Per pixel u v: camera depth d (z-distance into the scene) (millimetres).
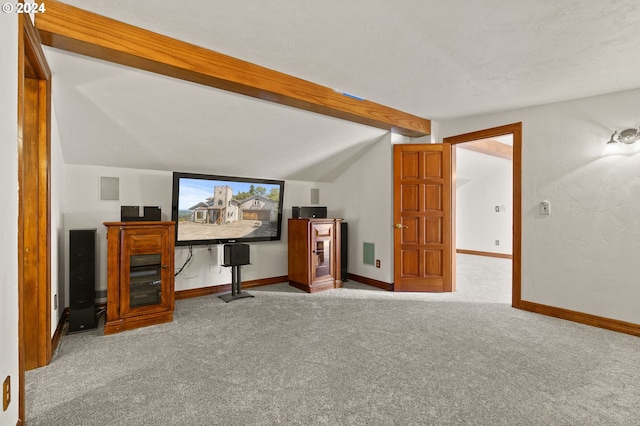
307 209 4508
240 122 3305
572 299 3184
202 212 3943
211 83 2549
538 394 1876
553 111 3355
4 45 1193
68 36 1881
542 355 2379
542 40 2168
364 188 4699
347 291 4281
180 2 1820
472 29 2043
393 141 4262
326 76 2826
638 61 2439
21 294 1387
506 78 2791
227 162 3992
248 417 1664
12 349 1280
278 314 3312
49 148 2217
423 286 4207
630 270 2869
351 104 3297
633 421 1644
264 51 2396
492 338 2689
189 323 3041
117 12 1937
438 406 1757
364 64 2572
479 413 1698
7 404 1218
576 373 2119
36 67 1944
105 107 2732
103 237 3482
